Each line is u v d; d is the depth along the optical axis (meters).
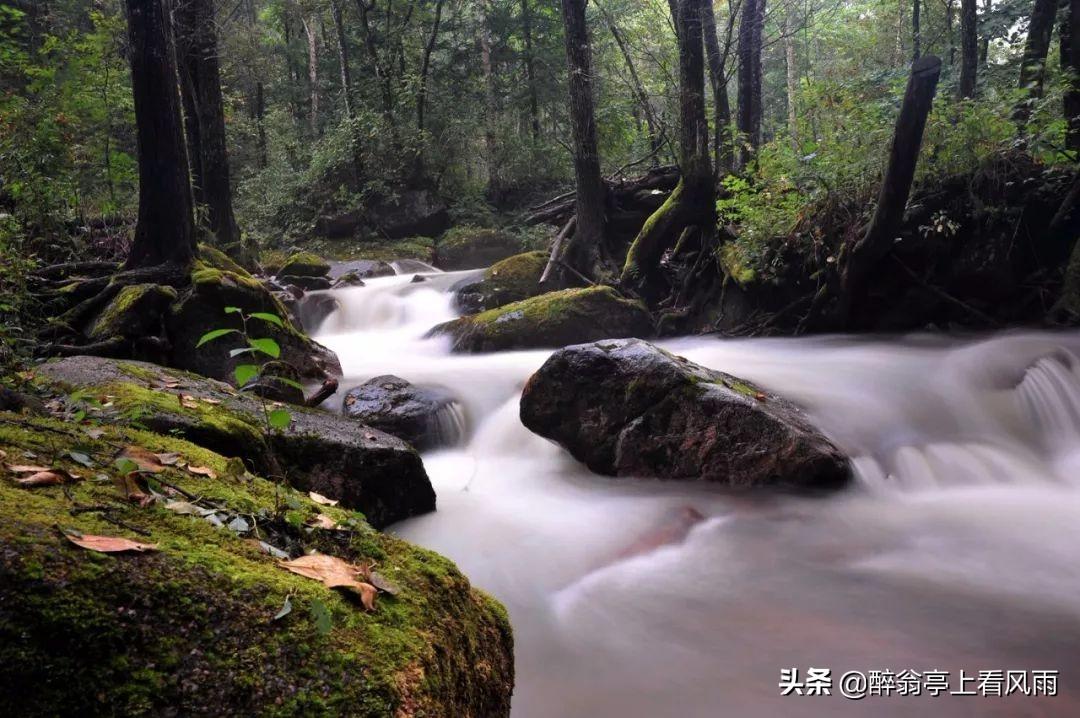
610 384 6.45
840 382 7.86
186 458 2.85
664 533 5.21
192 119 14.19
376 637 1.81
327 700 1.59
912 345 9.55
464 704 2.01
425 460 6.88
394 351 11.10
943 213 9.59
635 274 12.19
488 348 10.55
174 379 5.27
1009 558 4.74
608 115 21.52
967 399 7.49
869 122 10.40
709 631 3.92
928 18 19.97
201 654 1.59
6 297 6.27
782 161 11.28
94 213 11.96
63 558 1.63
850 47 25.44
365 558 2.30
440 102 23.39
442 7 25.33
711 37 14.59
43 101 11.15
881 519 5.38
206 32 13.54
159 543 1.88
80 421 3.14
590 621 4.05
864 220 9.84
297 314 12.88
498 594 4.38
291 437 4.73
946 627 3.91
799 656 3.67
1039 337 8.59
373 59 22.70
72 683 1.45
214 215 13.67
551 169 24.06
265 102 29.70
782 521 5.32
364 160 22.20
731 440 5.91
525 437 7.11
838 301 10.19
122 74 12.88
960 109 9.88
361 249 20.56
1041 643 3.74
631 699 3.37
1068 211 9.40
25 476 2.11
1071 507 5.62
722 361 8.94
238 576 1.82
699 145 11.67
